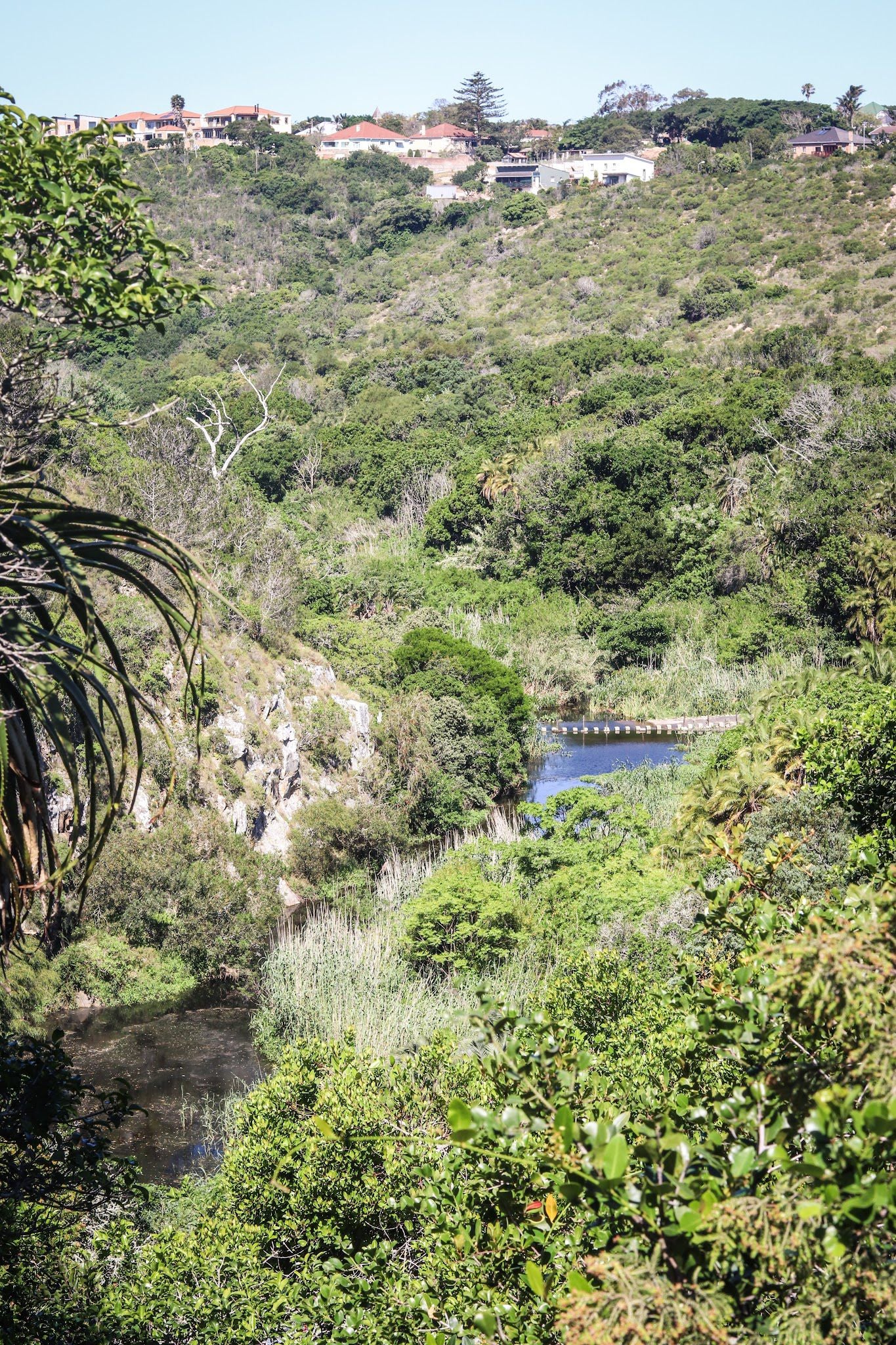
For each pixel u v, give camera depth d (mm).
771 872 6852
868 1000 3941
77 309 5445
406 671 46219
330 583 55875
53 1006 26219
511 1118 4535
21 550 5035
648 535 63969
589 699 57250
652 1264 3912
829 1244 3666
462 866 30109
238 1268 11070
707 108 169500
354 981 25094
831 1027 4766
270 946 29516
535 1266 4918
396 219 145875
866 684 28469
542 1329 5789
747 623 58812
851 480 60375
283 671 39031
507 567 68000
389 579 61094
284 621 41469
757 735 30891
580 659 58062
